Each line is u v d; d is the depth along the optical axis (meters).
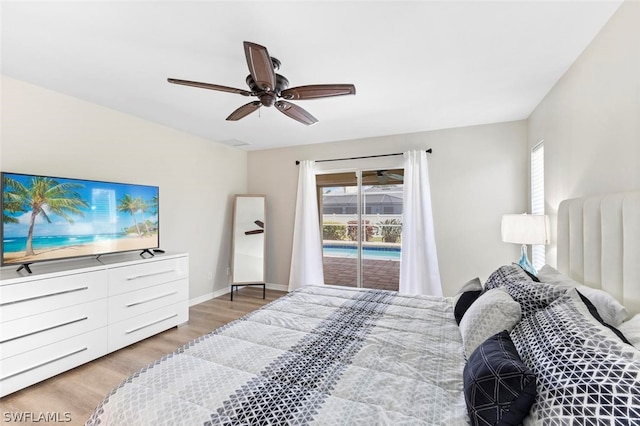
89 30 1.73
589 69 1.86
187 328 3.21
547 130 2.65
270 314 2.00
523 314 1.37
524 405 0.87
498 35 1.78
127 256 3.08
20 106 2.39
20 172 2.39
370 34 1.77
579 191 1.99
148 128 3.44
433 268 3.71
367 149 4.23
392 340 1.58
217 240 4.47
